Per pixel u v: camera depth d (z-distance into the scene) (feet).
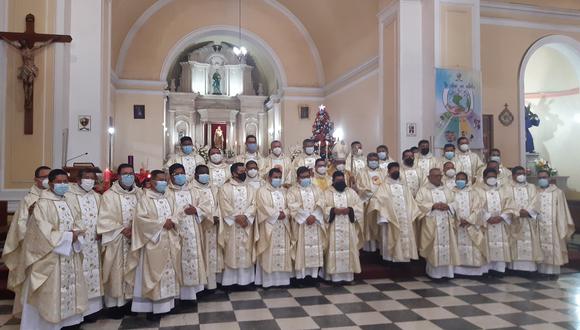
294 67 61.52
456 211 22.70
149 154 55.57
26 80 27.22
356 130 50.37
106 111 31.12
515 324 16.06
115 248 16.76
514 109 39.17
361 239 22.67
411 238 22.75
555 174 41.78
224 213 20.24
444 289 20.83
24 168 27.45
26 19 27.58
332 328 15.60
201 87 79.92
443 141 32.17
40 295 14.24
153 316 16.57
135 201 17.60
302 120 61.62
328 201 21.80
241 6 58.65
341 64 55.16
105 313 17.46
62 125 27.99
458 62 33.45
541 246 23.30
